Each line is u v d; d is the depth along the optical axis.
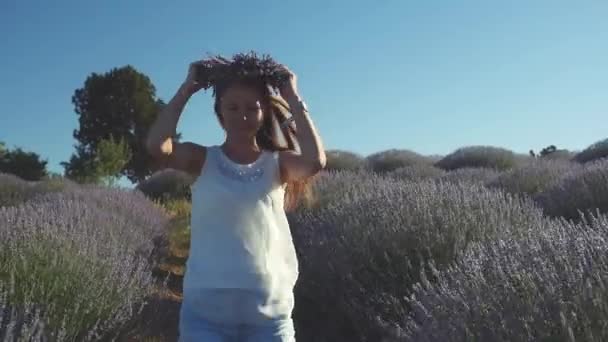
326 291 4.89
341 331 4.72
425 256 4.48
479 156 19.33
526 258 3.26
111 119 48.62
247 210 2.38
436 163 20.39
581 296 2.72
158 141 2.41
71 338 4.00
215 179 2.40
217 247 2.36
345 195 6.93
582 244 3.17
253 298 2.35
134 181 46.41
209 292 2.35
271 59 2.48
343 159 19.88
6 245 4.50
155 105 49.53
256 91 2.46
